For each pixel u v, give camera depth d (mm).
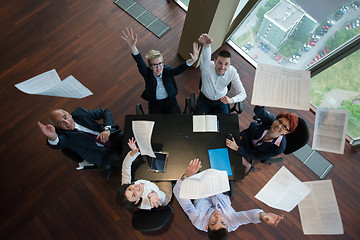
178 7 3461
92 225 2316
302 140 1778
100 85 2961
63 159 2564
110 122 2072
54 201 2396
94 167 2051
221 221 1560
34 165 2531
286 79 1536
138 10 3389
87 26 3266
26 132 2676
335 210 1415
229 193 2049
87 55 3107
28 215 2332
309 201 1468
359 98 2529
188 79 3051
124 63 3092
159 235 2297
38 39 3148
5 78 2922
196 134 1899
